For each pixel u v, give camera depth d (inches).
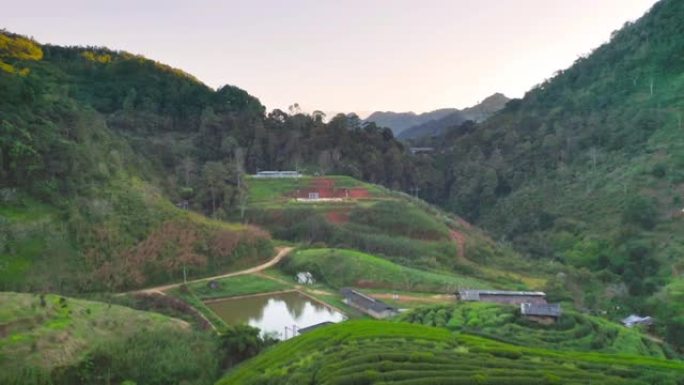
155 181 6205.7
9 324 2342.5
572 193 7372.1
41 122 4736.7
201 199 6501.0
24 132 4384.8
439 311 3474.4
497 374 1817.2
